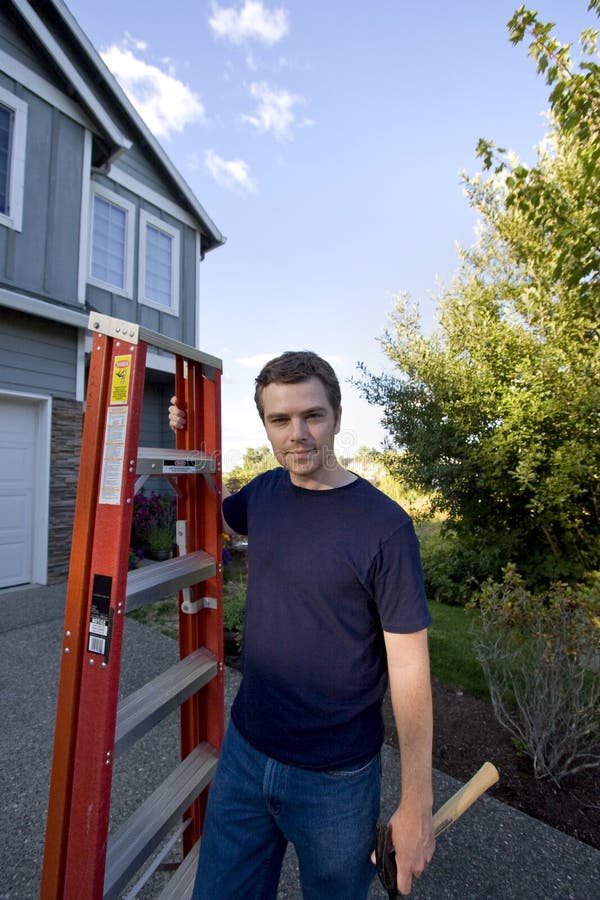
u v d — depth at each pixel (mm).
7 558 5422
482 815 2094
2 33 5367
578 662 2383
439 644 3998
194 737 1480
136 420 1068
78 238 6105
